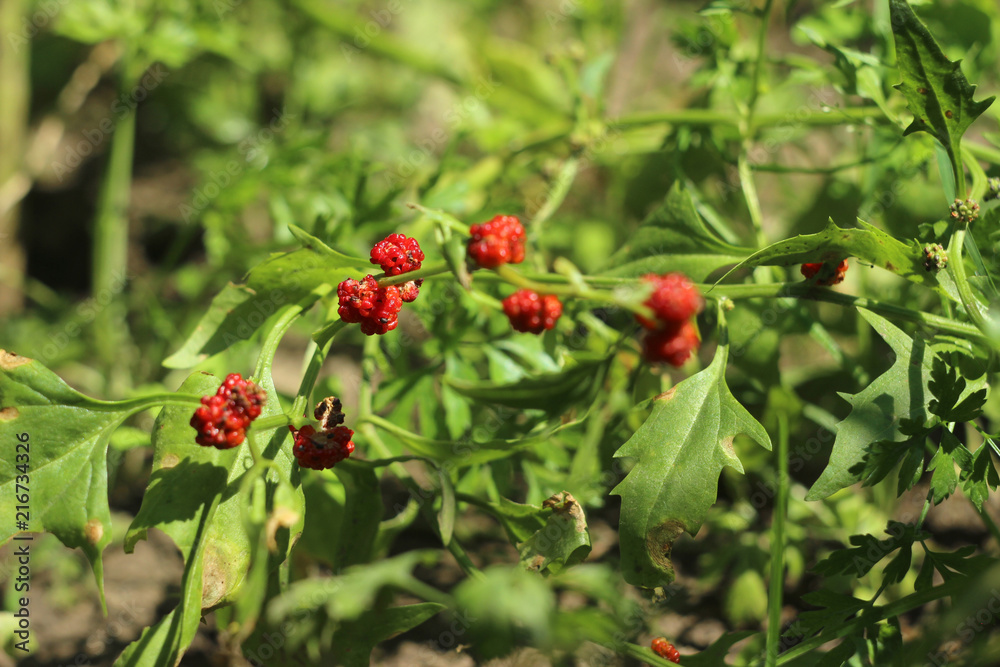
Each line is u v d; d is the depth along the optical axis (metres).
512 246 0.50
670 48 1.00
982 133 0.57
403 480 0.57
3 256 0.79
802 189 0.79
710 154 0.67
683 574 0.62
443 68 0.84
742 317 0.60
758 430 0.52
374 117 0.95
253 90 0.93
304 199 0.67
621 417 0.60
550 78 0.83
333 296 0.55
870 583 0.60
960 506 0.63
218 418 0.50
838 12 0.64
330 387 0.61
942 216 0.63
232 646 0.54
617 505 0.65
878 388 0.52
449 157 0.66
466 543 0.63
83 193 0.92
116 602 0.62
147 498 0.51
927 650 0.53
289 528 0.52
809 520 0.62
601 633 0.51
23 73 0.75
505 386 0.56
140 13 0.68
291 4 0.83
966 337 0.53
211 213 0.67
